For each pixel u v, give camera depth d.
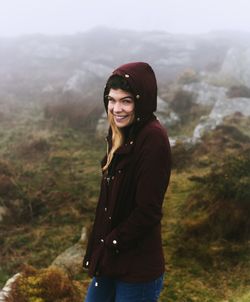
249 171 8.15
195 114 17.39
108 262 2.32
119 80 2.13
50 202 10.18
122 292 2.34
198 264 6.54
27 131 16.55
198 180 9.09
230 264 6.45
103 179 2.36
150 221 2.18
